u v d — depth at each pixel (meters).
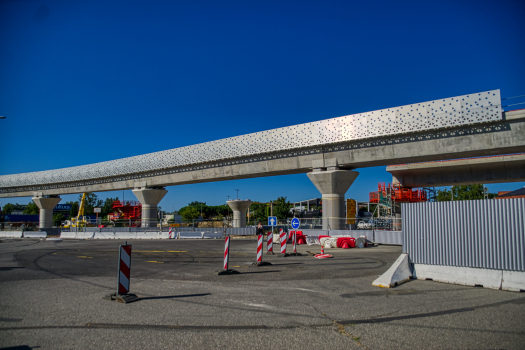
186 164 40.72
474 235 9.38
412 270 10.43
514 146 22.53
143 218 47.28
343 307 7.08
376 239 26.12
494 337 5.32
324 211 30.88
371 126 27.62
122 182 49.62
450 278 9.68
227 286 9.32
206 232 37.66
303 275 11.20
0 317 6.37
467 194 54.41
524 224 8.59
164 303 7.41
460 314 6.57
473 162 32.25
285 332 5.54
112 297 7.69
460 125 23.81
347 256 17.20
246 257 16.94
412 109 25.84
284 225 39.28
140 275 11.26
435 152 25.31
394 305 7.25
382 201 40.97
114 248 22.75
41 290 8.83
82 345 4.96
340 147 29.91
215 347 4.88
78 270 12.46
